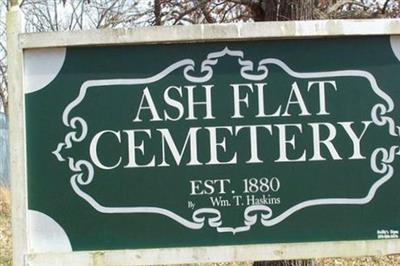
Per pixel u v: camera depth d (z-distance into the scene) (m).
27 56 4.30
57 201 4.25
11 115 4.25
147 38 4.30
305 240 4.28
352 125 4.34
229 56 4.34
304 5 5.77
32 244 4.22
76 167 4.27
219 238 4.27
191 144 4.30
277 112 4.32
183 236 4.26
